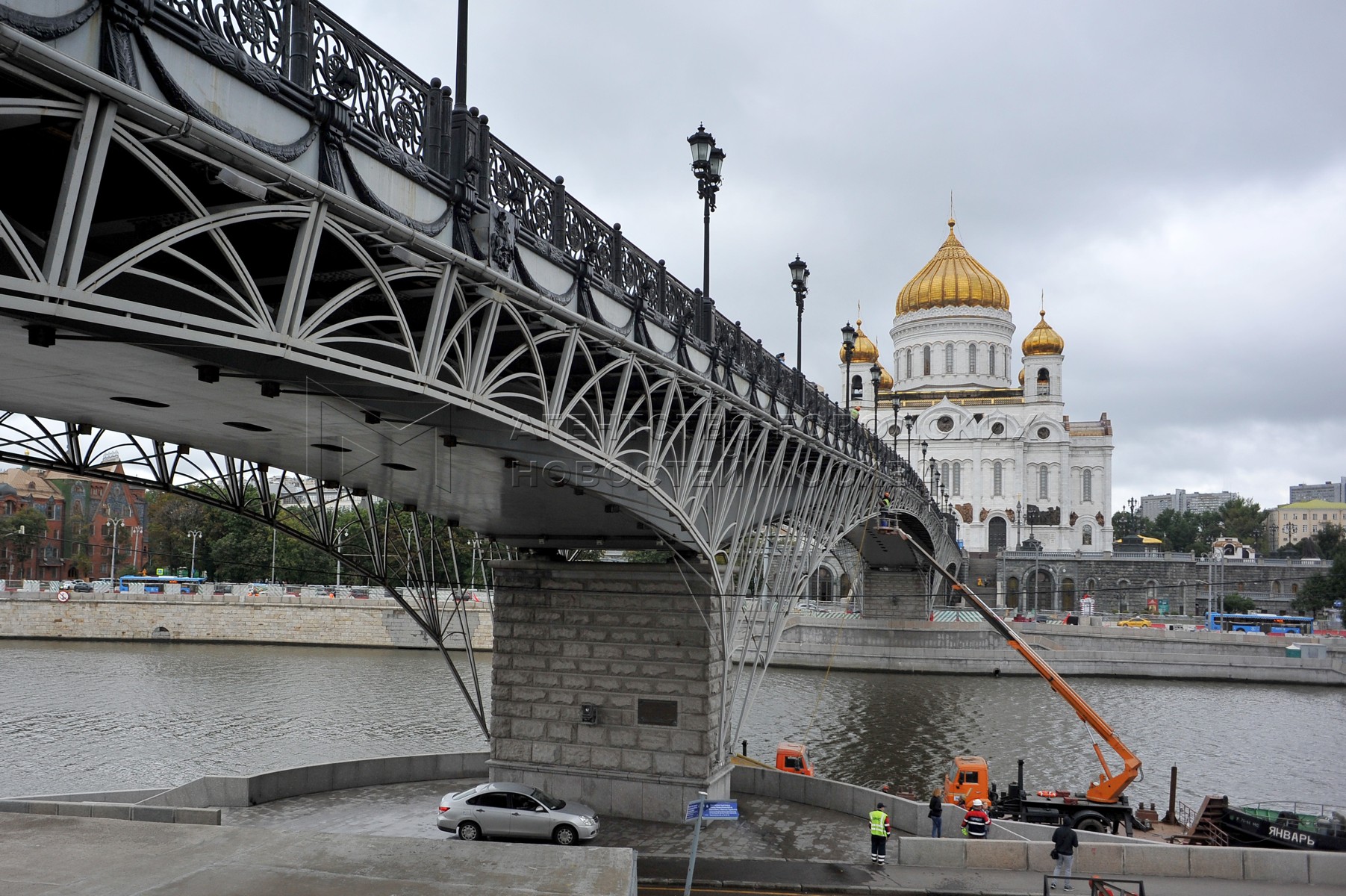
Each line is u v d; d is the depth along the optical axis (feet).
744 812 102.37
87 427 69.36
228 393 51.29
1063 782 142.00
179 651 266.57
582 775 98.68
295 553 324.80
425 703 184.96
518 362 68.28
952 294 521.65
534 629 101.96
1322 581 393.91
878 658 262.88
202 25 33.01
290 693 195.11
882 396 512.22
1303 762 160.76
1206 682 256.73
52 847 45.55
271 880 41.55
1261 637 259.39
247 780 100.48
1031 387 499.51
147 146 32.73
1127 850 82.12
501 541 105.60
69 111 28.53
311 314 51.49
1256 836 102.27
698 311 82.43
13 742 149.38
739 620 105.19
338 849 46.06
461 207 46.39
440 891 40.88
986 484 485.15
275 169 34.96
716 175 85.20
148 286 44.37
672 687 97.14
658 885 77.71
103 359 43.70
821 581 434.30
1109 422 500.74
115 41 29.60
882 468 165.68
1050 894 75.87
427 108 46.11
